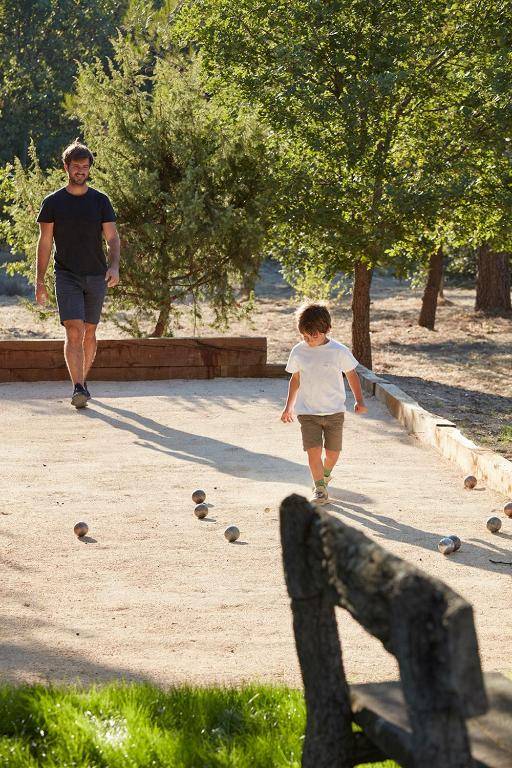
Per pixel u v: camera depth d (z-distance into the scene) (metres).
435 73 20.38
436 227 21.72
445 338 27.78
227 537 8.03
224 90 21.47
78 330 13.42
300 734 4.62
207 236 19.12
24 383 15.35
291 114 19.81
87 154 12.91
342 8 20.08
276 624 6.35
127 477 10.10
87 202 13.06
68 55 62.88
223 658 5.78
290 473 10.38
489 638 6.11
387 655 5.89
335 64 19.88
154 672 5.54
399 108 20.52
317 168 20.45
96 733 4.54
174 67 21.53
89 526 8.38
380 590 2.69
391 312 34.19
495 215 20.80
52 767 4.24
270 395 14.87
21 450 11.21
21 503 9.05
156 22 26.19
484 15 20.61
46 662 5.63
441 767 2.51
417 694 2.52
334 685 3.33
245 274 19.88
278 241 21.00
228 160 19.88
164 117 20.22
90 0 64.00
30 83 60.06
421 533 8.36
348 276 21.50
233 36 20.58
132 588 6.94
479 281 33.72
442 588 2.51
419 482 10.14
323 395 9.20
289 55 19.39
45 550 7.73
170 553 7.72
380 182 19.72
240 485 9.85
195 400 14.34
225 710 4.85
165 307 19.95
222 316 20.78
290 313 32.53
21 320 28.58
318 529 3.15
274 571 7.35
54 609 6.51
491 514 8.99
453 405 17.86
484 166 20.88
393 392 14.03
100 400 14.22
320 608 3.31
